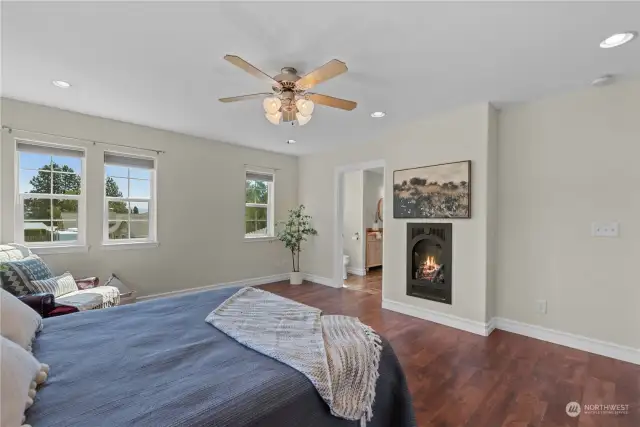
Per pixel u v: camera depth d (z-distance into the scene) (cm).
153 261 420
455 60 234
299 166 605
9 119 317
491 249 333
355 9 176
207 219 475
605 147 278
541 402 207
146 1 171
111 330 163
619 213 271
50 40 211
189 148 453
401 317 382
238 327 164
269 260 563
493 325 339
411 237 393
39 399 99
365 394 135
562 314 300
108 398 100
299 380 116
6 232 315
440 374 243
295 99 241
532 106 320
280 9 177
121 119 380
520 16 181
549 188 308
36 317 159
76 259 358
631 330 265
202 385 108
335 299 461
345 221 703
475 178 333
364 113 352
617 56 226
